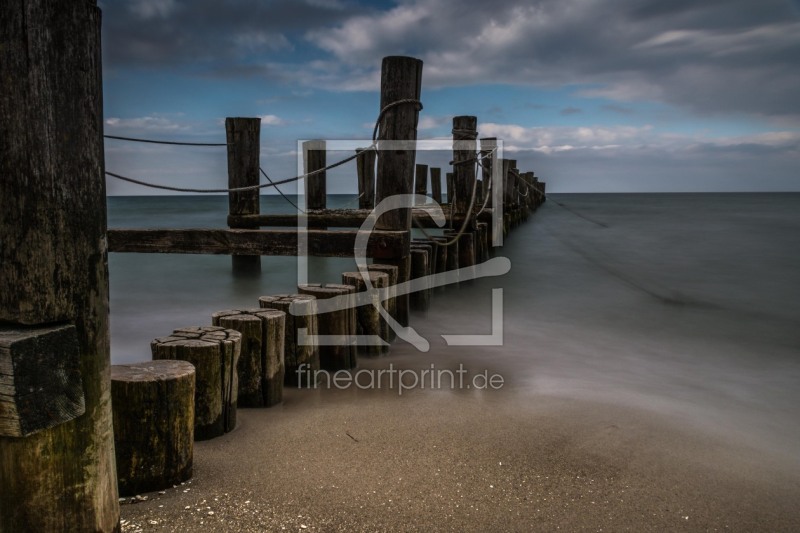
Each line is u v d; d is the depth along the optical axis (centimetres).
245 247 744
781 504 282
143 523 237
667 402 434
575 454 331
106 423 191
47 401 167
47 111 163
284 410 393
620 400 435
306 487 279
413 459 317
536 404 420
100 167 182
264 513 253
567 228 2195
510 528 251
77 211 174
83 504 183
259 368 392
